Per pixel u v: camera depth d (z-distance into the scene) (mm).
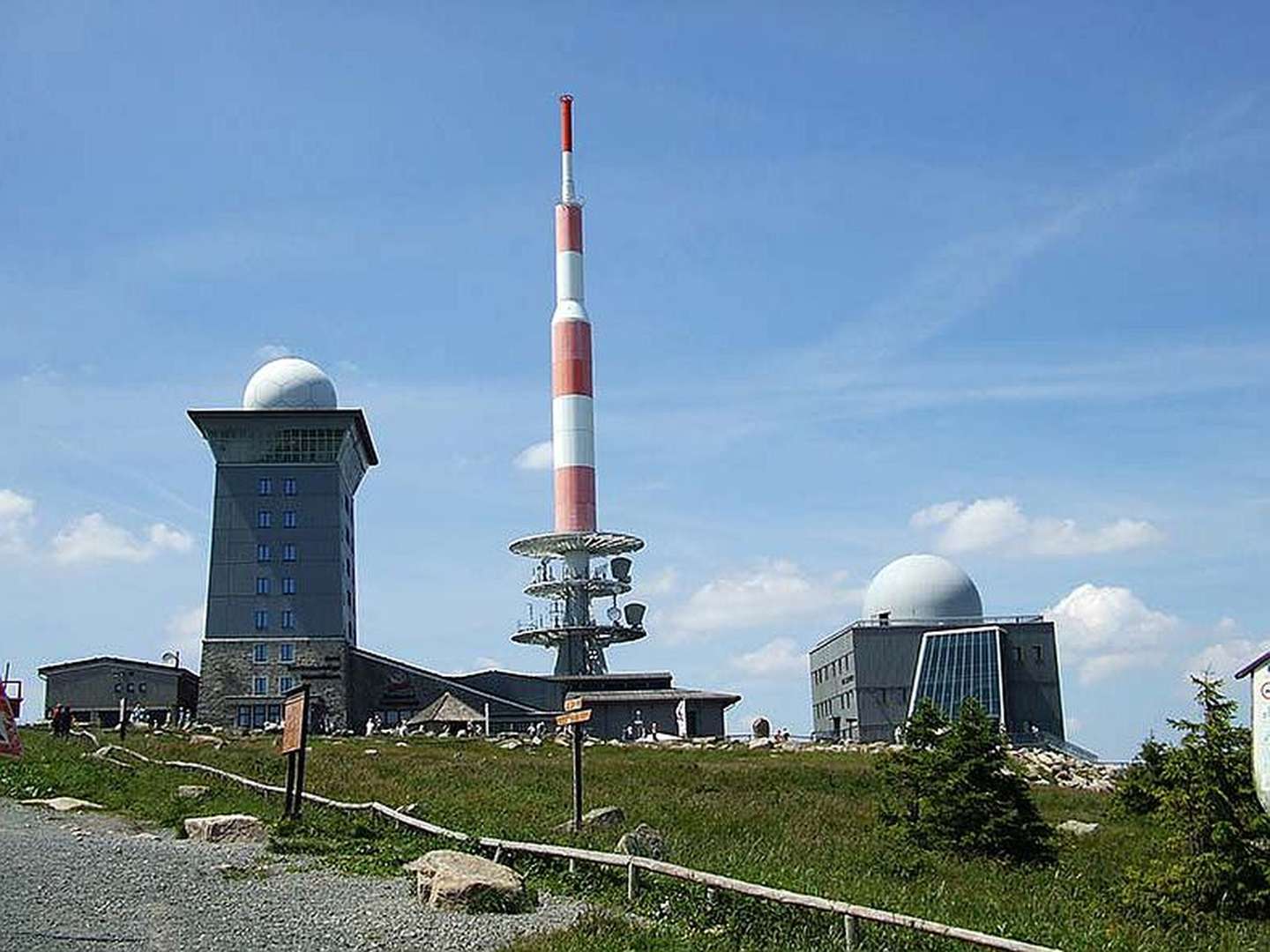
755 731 104500
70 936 20938
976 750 40406
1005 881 33969
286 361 136000
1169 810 33062
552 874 27250
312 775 50125
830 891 26547
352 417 130250
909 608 130125
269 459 130375
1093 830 45219
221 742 71438
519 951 20328
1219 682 33719
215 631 126688
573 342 125500
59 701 125062
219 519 129000
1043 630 127625
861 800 53531
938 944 21938
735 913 23531
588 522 124000
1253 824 32062
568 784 54000
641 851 30250
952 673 124625
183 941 20891
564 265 126500
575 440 124312
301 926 22188
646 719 115062
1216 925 30375
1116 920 28484
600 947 20750
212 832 31750
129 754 55062
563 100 126688
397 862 28359
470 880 23828
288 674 125812
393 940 21344
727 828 41500
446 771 56281
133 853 29188
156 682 127562
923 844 39594
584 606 127812
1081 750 116625
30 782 43500
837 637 133500
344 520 133125
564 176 127062
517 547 126312
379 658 127750
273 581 128000
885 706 126125
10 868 26609
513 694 122438
